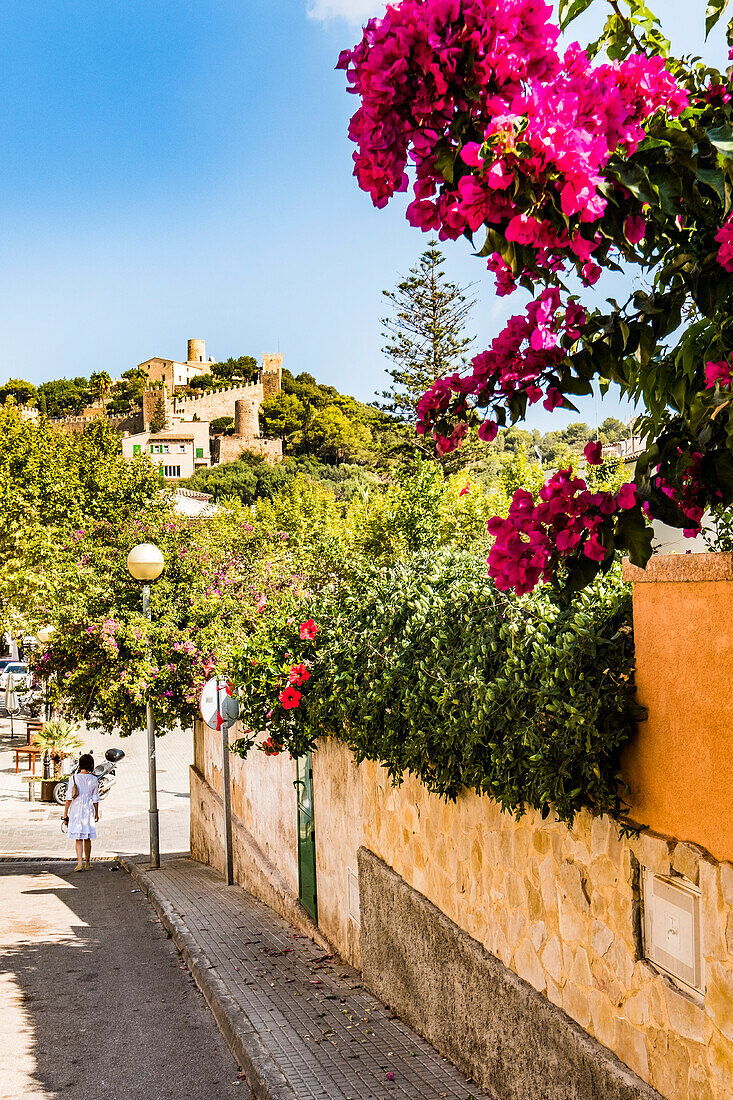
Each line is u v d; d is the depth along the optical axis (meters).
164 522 16.88
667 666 3.33
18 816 18.77
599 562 2.58
